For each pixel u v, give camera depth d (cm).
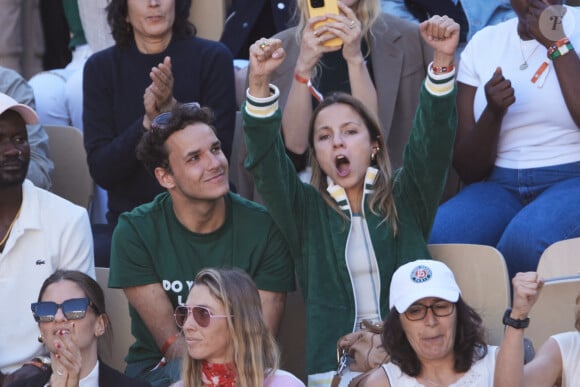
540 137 2070
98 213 2467
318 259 1808
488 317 1792
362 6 2177
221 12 2728
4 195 1877
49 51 2916
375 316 1792
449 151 1788
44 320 1647
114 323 1938
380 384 1570
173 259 1844
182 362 1620
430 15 2517
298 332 1919
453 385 1540
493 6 2506
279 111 1761
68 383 1551
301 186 1839
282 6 2580
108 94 2280
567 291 1719
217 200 1833
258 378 1554
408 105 2192
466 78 2150
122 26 2284
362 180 1839
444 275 1548
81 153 2402
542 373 1542
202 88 2270
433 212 1839
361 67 2042
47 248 1884
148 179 2205
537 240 1919
